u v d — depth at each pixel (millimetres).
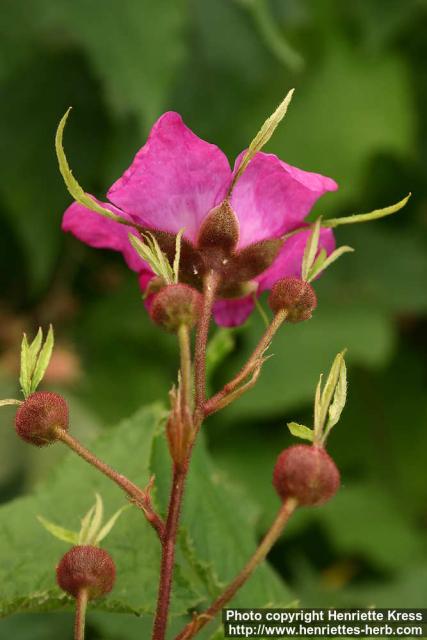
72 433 742
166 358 897
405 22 872
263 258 370
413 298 958
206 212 368
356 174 909
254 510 472
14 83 808
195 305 339
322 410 340
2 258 910
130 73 690
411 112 931
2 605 393
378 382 987
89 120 833
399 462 966
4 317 906
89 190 847
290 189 370
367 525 878
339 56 925
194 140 363
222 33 881
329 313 928
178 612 395
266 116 896
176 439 336
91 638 524
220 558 431
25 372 352
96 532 349
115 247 379
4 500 668
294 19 893
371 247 972
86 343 899
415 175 971
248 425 909
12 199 831
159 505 411
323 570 891
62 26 717
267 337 357
